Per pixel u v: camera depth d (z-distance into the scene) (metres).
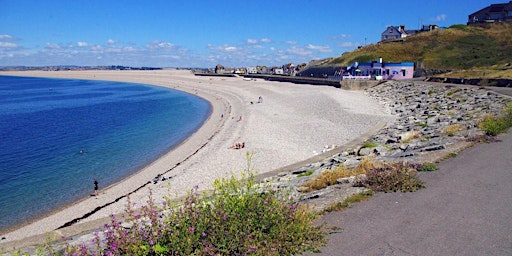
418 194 9.29
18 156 35.84
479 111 27.12
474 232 7.11
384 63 82.88
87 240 9.18
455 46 93.00
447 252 6.38
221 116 55.53
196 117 58.91
